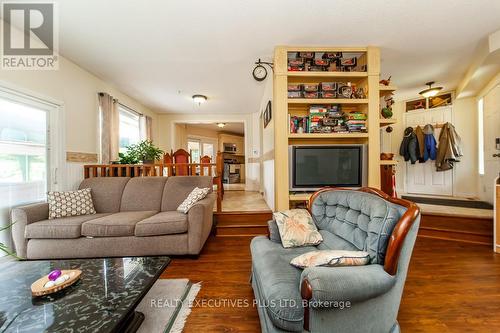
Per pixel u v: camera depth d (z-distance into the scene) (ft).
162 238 7.56
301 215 5.91
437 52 9.11
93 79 11.12
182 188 9.78
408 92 13.99
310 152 9.04
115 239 7.45
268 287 3.71
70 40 8.09
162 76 11.33
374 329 3.53
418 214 3.74
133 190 9.71
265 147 13.76
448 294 5.44
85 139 10.57
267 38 8.05
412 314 4.74
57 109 9.09
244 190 19.92
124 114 14.53
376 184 9.00
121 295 3.82
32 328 3.08
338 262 3.60
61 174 9.21
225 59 9.55
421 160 14.55
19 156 7.88
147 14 6.63
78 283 4.18
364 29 7.56
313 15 6.77
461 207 10.81
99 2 6.12
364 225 4.39
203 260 7.59
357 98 9.18
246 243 9.18
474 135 13.32
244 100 15.70
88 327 3.10
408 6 6.42
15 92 7.57
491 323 4.48
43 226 7.20
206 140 25.58
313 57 9.14
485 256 7.62
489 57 8.52
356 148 9.09
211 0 6.07
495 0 6.17
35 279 4.34
